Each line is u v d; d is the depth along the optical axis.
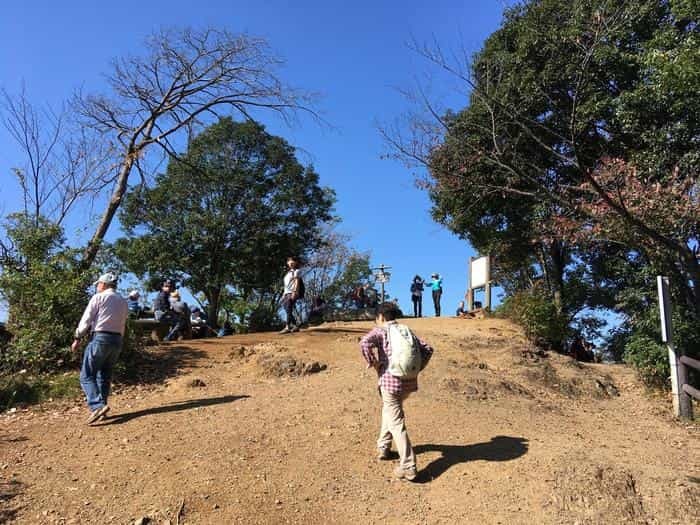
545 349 13.42
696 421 9.03
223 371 9.12
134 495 4.90
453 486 5.34
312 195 25.14
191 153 21.95
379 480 5.44
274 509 4.84
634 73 12.48
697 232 11.30
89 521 4.50
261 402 7.45
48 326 8.43
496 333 13.66
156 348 10.24
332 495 5.14
